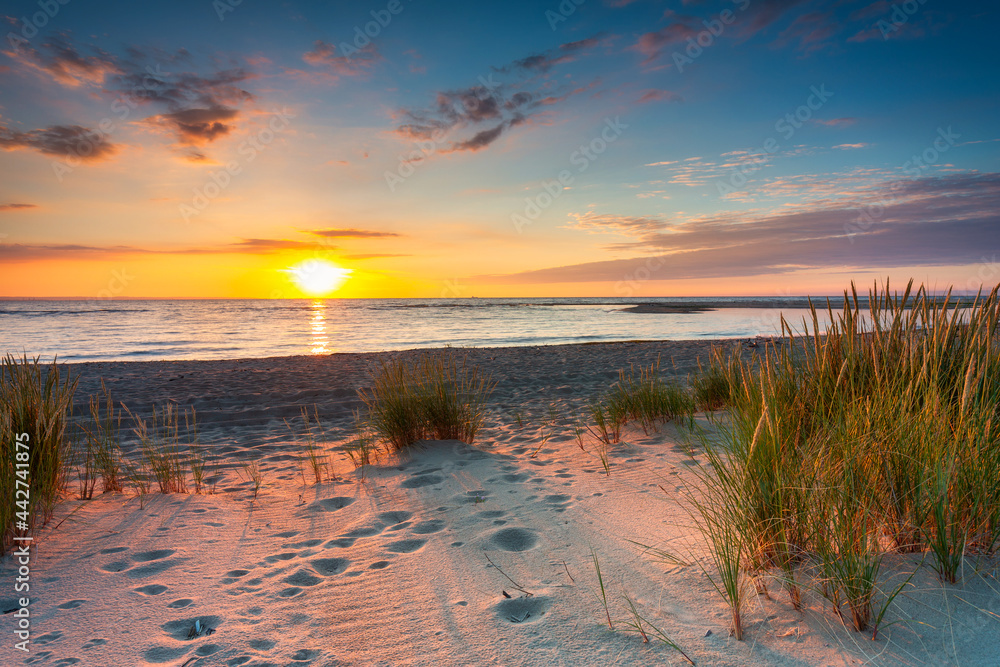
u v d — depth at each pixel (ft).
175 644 5.94
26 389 10.96
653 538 8.23
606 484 11.43
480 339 79.82
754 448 7.08
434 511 10.43
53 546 8.61
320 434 19.52
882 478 6.72
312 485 12.77
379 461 14.71
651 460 13.03
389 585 7.30
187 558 8.38
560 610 6.33
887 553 6.41
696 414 17.70
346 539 9.15
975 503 6.10
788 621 5.64
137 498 11.39
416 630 6.10
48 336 80.12
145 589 7.31
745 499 6.99
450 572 7.63
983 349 8.27
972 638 5.06
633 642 5.57
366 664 5.47
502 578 7.33
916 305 9.31
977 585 5.67
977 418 6.77
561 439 17.06
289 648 5.82
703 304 271.08
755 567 6.59
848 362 9.52
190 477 13.67
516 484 11.94
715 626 5.73
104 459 12.78
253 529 9.76
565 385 31.24
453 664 5.39
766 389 8.45
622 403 18.69
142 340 76.33
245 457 16.11
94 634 6.14
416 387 16.92
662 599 6.38
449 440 16.14
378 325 113.39
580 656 5.40
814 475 6.64
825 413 8.87
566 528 9.04
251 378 34.86
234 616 6.56
